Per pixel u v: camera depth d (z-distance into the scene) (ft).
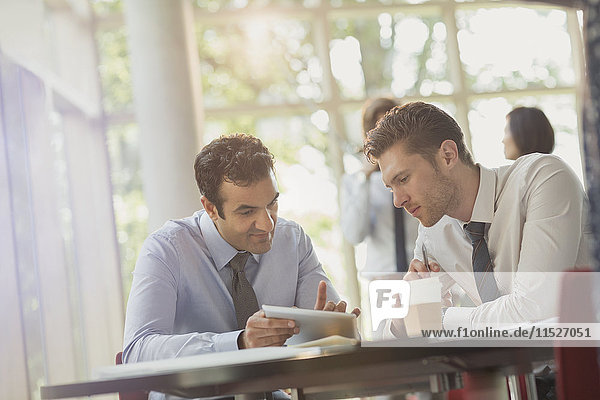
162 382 4.83
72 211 19.21
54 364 15.37
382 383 5.55
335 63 20.58
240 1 20.71
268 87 20.66
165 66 18.22
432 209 7.44
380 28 20.76
